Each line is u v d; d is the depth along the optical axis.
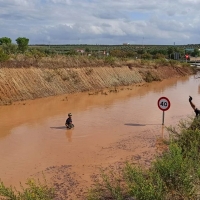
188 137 9.11
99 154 11.06
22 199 6.20
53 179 8.95
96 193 7.60
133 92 31.20
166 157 7.02
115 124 15.76
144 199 5.64
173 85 40.38
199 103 23.39
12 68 25.55
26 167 9.86
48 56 33.53
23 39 53.69
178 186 6.12
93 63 37.72
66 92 28.58
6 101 22.08
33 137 13.29
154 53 102.75
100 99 25.34
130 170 6.91
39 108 20.50
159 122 16.19
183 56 101.12
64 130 14.48
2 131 14.33
